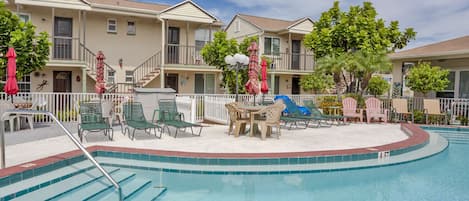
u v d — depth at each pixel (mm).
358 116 13195
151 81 17969
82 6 15031
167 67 17281
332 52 16500
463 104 14008
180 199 5074
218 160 6543
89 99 12094
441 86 14344
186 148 7430
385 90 19531
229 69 14820
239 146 7797
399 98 15562
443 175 6652
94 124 8438
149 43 18219
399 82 18406
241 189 5574
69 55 16266
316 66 16938
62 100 11930
